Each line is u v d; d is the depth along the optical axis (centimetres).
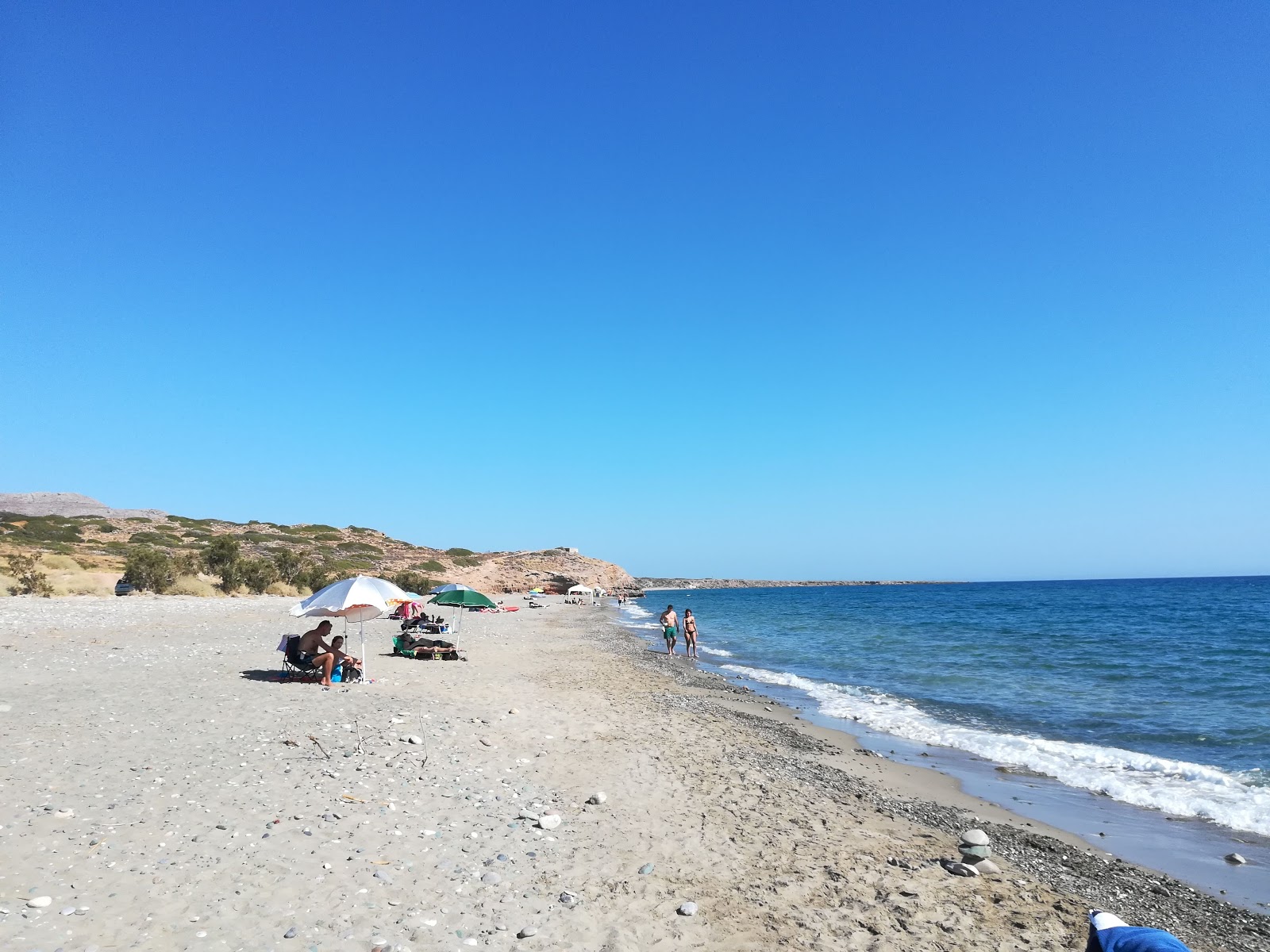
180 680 1564
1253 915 712
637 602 10475
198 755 946
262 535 9288
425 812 797
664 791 979
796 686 2256
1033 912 655
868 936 588
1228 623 5088
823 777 1146
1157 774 1233
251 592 5206
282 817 738
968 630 4650
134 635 2409
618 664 2612
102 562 5044
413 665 2123
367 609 1662
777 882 689
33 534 6644
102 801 746
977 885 709
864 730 1595
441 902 591
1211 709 1820
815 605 9512
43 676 1524
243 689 1491
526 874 666
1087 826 983
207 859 625
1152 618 5706
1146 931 446
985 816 1005
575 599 8688
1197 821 1002
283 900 566
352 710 1313
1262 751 1388
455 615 5019
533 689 1817
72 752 925
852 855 776
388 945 513
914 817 966
